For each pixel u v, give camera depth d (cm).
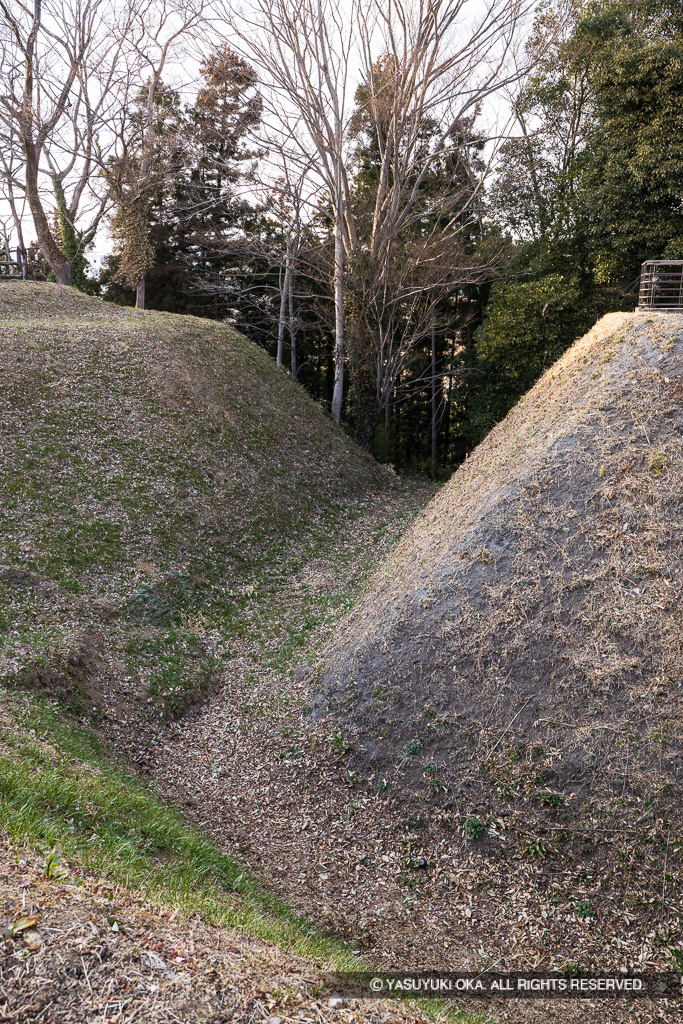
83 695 1204
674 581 1077
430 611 1220
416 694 1131
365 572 1844
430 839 978
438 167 3634
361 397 3312
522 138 3133
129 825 797
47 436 1947
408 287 3200
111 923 500
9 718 983
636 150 2583
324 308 3806
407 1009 575
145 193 3766
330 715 1193
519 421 1783
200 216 4016
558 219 3191
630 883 862
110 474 1923
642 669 1009
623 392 1361
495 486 1404
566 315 3072
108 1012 413
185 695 1325
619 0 2814
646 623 1047
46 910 489
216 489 2105
